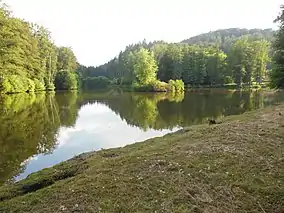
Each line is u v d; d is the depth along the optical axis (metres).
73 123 20.89
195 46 85.06
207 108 29.52
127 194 5.78
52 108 29.33
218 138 9.88
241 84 65.94
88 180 6.50
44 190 6.20
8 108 26.78
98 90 63.31
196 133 11.17
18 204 5.58
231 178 6.64
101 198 5.62
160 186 6.12
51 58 58.25
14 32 34.62
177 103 35.22
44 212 5.17
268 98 37.88
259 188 6.22
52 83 57.72
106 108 30.70
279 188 6.24
